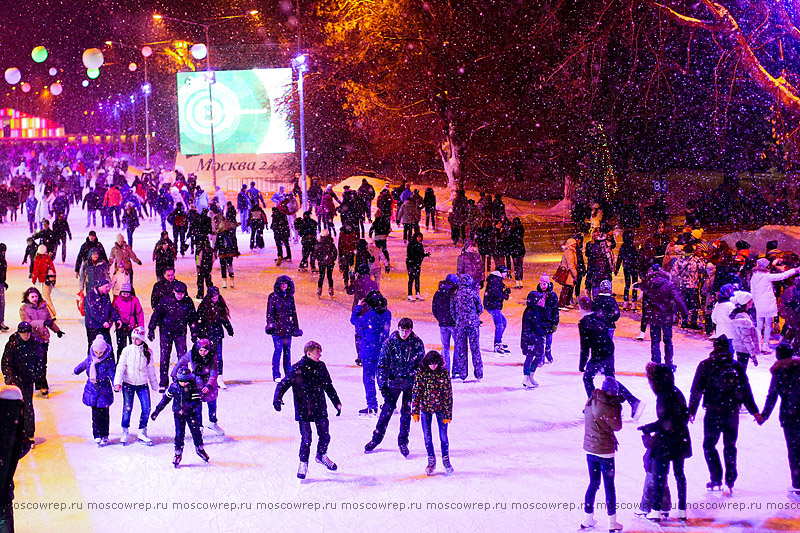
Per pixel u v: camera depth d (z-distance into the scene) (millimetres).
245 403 12375
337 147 54625
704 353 15211
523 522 8094
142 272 24453
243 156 52938
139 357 10594
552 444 10391
